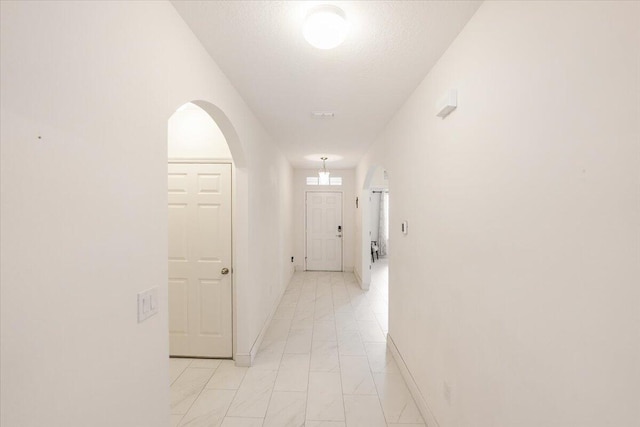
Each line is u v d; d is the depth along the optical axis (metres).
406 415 2.03
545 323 0.94
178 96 1.38
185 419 1.97
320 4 1.33
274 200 4.05
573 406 0.83
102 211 0.91
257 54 1.74
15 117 0.65
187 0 1.29
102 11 0.91
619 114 0.70
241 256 2.66
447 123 1.68
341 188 6.68
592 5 0.77
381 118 2.97
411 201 2.33
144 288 1.12
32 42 0.69
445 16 1.41
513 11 1.10
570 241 0.84
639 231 0.66
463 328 1.48
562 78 0.87
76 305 0.81
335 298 4.78
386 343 3.14
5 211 0.63
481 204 1.32
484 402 1.29
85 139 0.84
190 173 2.79
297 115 2.88
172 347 2.82
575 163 0.82
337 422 1.95
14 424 0.66
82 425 0.83
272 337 3.31
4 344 0.64
